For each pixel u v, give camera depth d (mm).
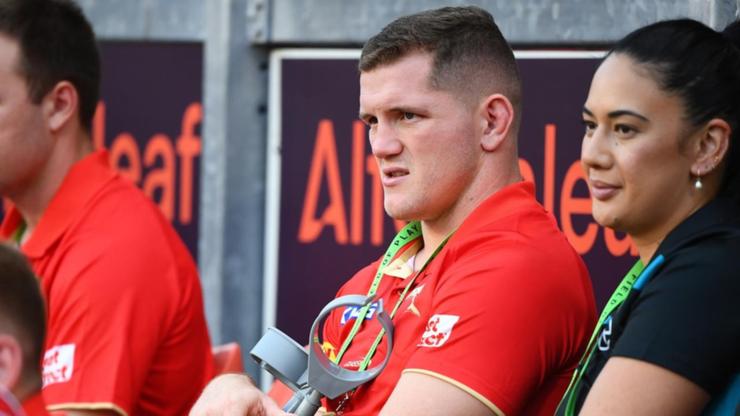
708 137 6879
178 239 9836
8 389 6738
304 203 11867
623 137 6941
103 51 12625
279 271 11938
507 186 8070
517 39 10875
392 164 8047
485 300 7531
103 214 9516
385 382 7836
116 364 9062
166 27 12422
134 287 9266
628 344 6629
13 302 6770
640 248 7145
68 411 8984
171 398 9586
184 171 12391
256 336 12078
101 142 12641
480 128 8070
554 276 7672
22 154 9641
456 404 7367
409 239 8531
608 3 10586
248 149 12078
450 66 7973
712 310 6520
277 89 11961
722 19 9359
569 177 10695
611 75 6965
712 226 6781
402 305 8070
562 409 7277
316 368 7730
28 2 9688
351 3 11664
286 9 11875
